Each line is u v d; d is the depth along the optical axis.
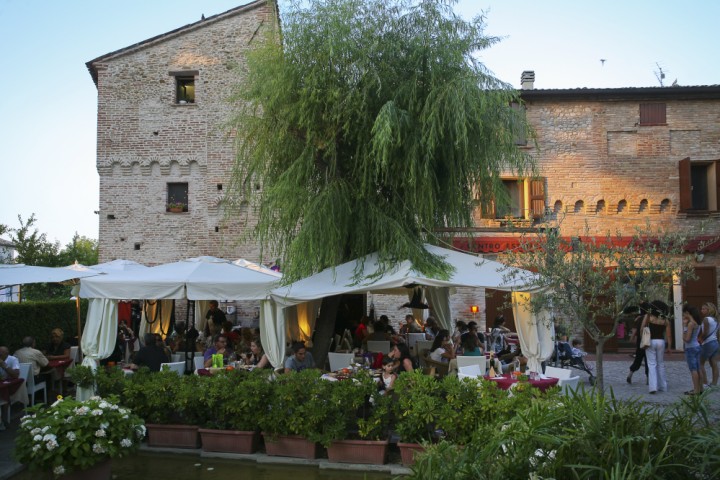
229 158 20.56
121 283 11.28
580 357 14.74
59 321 18.75
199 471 8.16
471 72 11.34
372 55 11.70
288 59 12.05
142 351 11.17
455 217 12.18
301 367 10.77
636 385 14.23
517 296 11.13
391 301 22.00
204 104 20.75
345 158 12.35
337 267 11.59
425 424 8.11
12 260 27.19
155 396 9.24
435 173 11.81
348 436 8.62
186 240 20.53
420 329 19.22
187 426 9.16
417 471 4.98
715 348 12.33
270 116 12.29
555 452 4.88
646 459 4.64
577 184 21.59
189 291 11.23
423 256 11.22
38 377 12.48
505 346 16.69
